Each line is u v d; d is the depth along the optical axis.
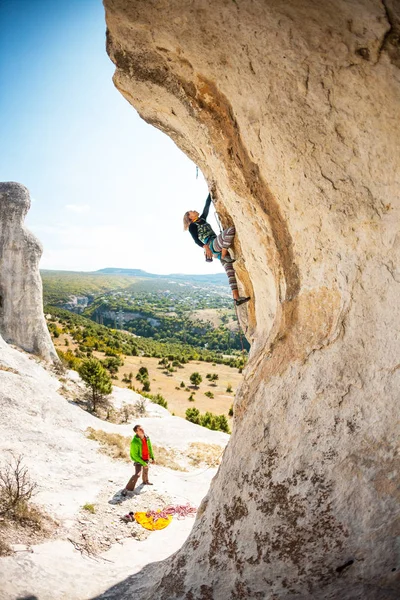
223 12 3.85
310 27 3.39
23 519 7.46
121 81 5.78
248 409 5.19
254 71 4.06
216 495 5.14
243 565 4.36
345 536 3.72
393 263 3.71
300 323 4.71
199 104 5.17
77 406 15.72
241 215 5.61
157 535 8.36
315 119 3.84
